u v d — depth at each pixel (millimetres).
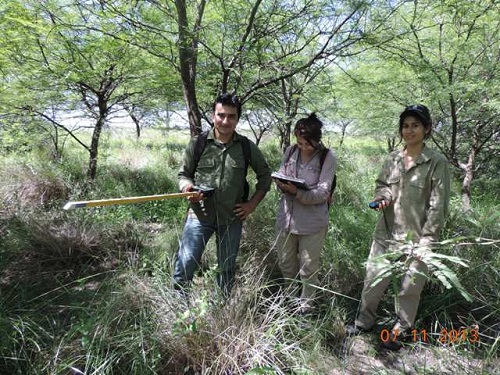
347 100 8008
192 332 2229
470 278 3086
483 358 2422
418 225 2545
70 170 6340
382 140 11656
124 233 4215
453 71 5535
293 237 2857
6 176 5574
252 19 3246
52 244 3650
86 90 5840
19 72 4531
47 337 2352
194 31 3121
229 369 2172
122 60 4258
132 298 2496
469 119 6520
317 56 3510
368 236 4008
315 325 2574
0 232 3781
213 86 4977
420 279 2504
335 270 3416
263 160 2867
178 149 11664
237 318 2395
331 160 2746
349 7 3414
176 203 5539
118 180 6652
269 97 6293
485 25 5168
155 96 6301
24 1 3531
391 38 3549
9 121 5867
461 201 4988
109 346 2129
